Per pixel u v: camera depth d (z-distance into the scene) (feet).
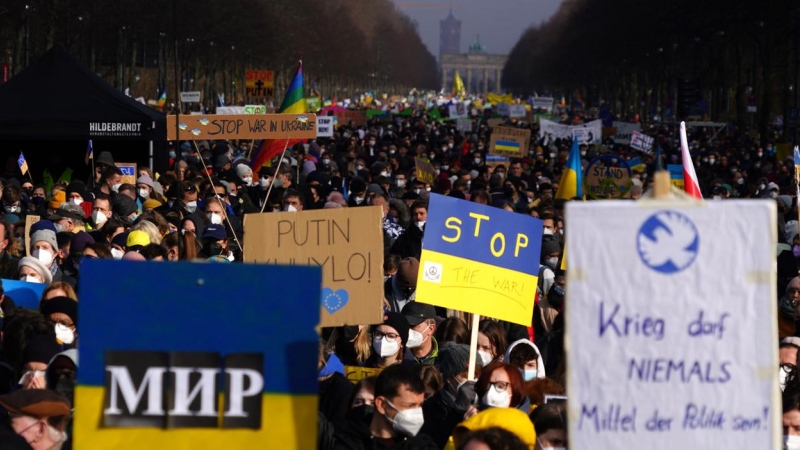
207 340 22.08
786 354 39.17
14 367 35.04
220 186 87.45
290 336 22.12
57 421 27.96
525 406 33.99
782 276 68.18
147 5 307.58
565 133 218.38
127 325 22.00
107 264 21.99
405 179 123.65
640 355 19.26
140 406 21.99
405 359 44.57
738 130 368.89
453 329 44.78
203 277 22.08
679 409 19.27
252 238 40.04
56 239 57.31
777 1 297.53
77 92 118.21
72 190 84.38
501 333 43.21
